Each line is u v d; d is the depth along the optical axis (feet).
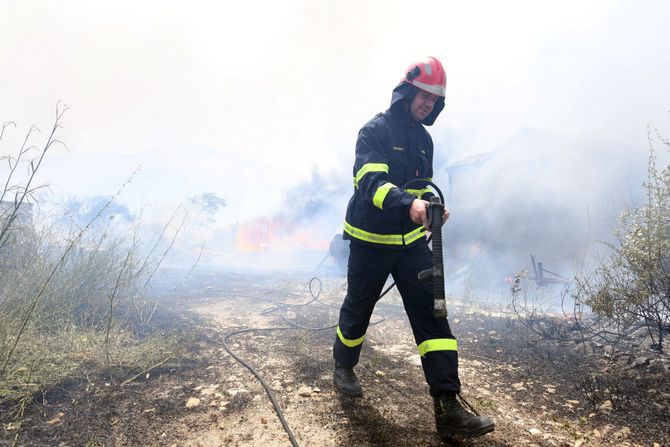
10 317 8.70
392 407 7.29
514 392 8.20
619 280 11.18
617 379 8.52
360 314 7.43
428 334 6.47
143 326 11.44
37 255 11.46
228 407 7.00
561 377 8.90
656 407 7.16
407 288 6.84
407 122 7.12
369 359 9.94
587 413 7.18
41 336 8.80
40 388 6.89
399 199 5.94
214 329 12.03
